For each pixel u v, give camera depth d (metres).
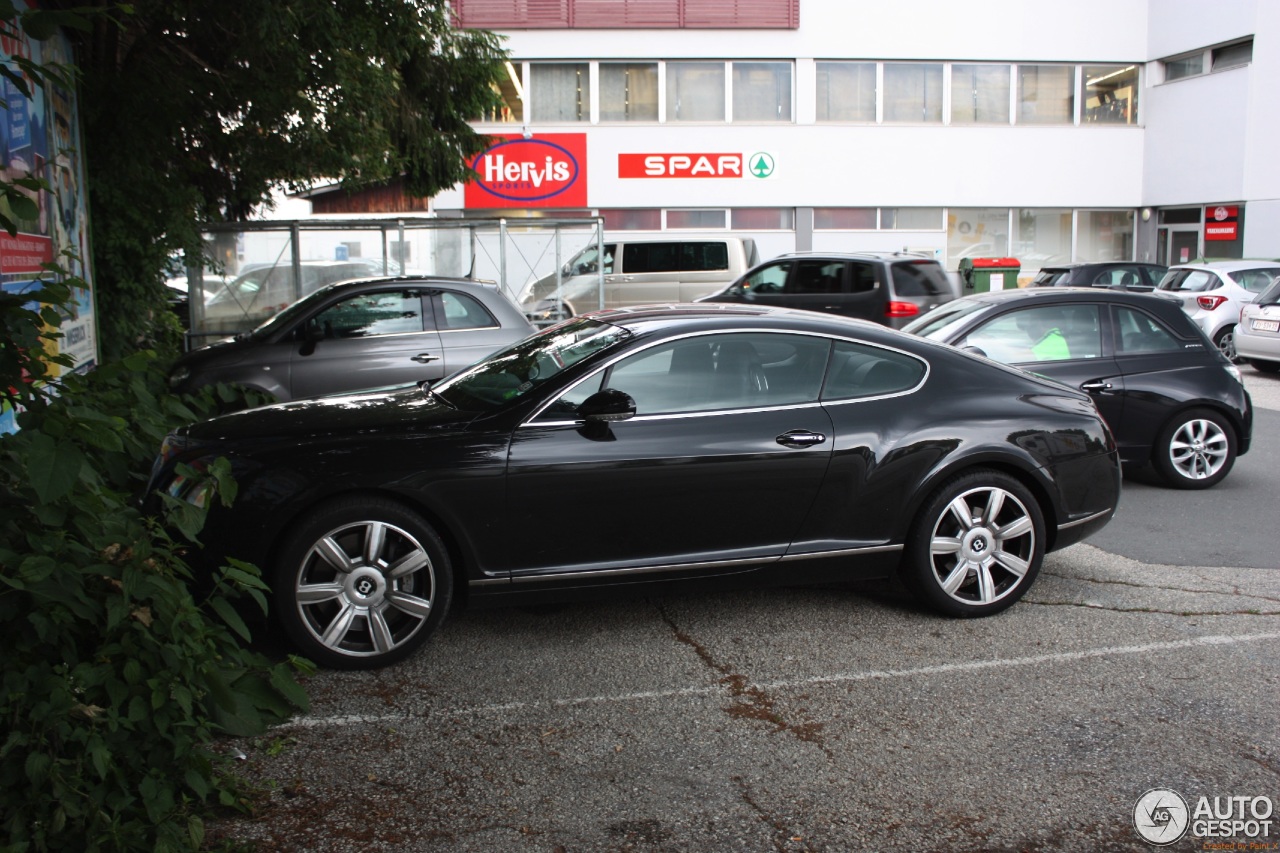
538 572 4.66
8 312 3.28
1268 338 15.59
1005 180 27.55
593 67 26.64
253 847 3.13
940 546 5.09
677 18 26.42
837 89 27.00
